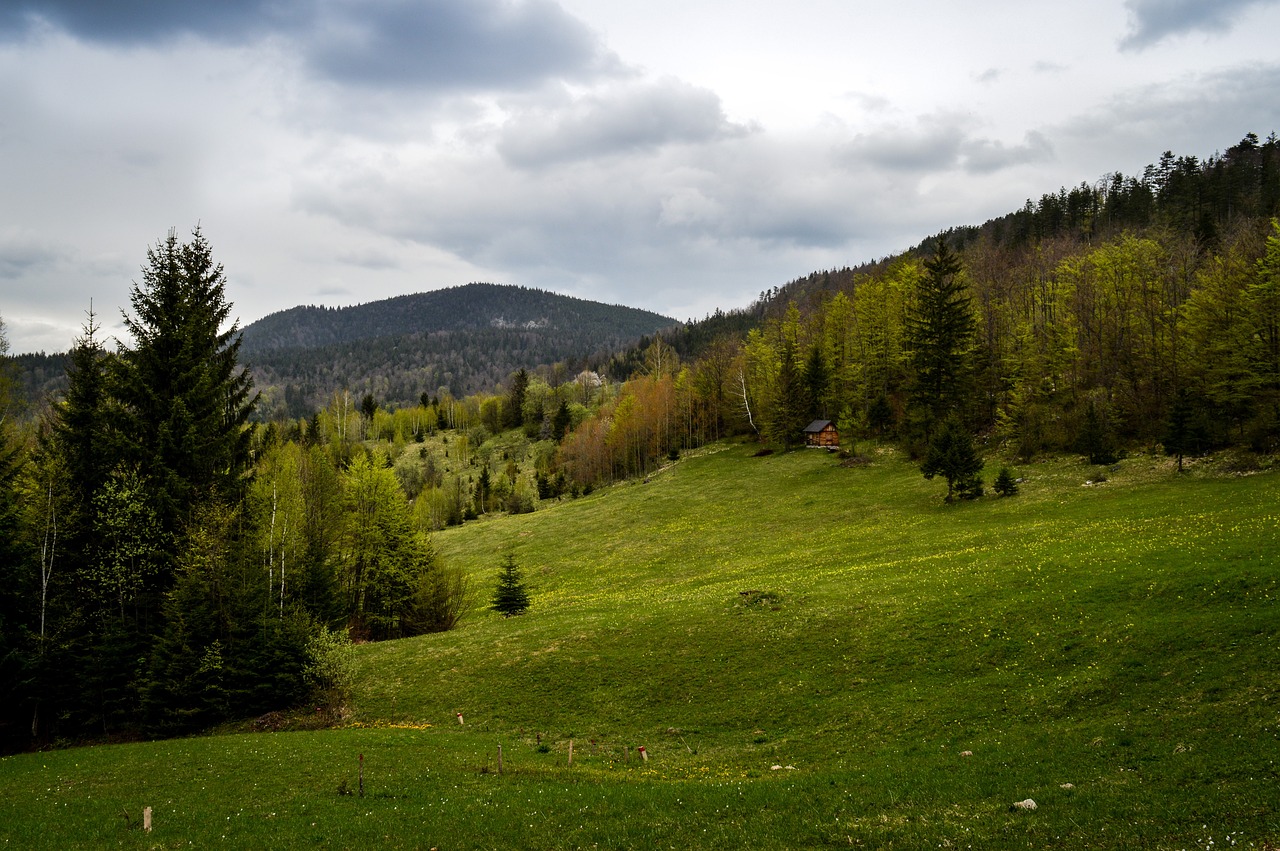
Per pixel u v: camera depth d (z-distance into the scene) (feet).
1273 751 69.31
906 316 407.23
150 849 76.38
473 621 246.47
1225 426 256.52
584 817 79.66
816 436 428.15
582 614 200.54
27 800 97.09
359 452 274.36
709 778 96.58
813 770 94.99
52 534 156.15
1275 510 167.53
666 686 140.87
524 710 141.18
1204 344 280.72
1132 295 339.36
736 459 442.91
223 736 139.74
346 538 244.63
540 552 341.62
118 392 169.17
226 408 189.26
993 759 84.17
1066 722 93.09
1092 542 173.78
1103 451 269.85
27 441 183.93
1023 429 322.55
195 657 155.94
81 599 159.84
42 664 146.82
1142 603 124.67
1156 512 195.62
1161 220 571.28
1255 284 253.85
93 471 166.91
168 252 183.21
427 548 243.60
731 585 213.25
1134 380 310.45
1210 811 59.62
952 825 65.51
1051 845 58.95
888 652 133.80
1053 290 398.01
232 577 165.07
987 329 399.03
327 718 150.61
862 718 112.37
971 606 143.43
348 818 84.12
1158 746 77.71
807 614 159.94
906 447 371.15
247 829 82.07
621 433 508.53
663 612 182.19
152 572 164.25
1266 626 100.22
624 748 116.57
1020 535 202.18
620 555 307.37
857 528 267.59
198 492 171.73
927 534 233.35
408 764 108.99
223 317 193.36
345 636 172.76
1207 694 88.38
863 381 426.51
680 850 67.82
